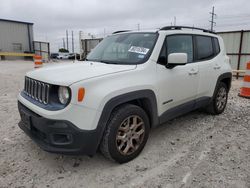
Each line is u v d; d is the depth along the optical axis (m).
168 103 3.85
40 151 3.57
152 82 3.46
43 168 3.14
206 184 2.80
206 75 4.65
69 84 2.75
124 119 3.13
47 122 2.78
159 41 3.75
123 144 3.21
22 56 31.91
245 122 4.91
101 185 2.81
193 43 4.49
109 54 4.06
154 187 2.76
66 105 2.76
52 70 3.29
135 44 3.88
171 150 3.65
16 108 5.75
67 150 2.83
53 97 2.89
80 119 2.77
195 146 3.79
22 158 3.38
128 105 3.23
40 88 3.05
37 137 3.12
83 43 18.19
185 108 4.28
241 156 3.46
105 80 2.98
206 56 4.80
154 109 3.57
